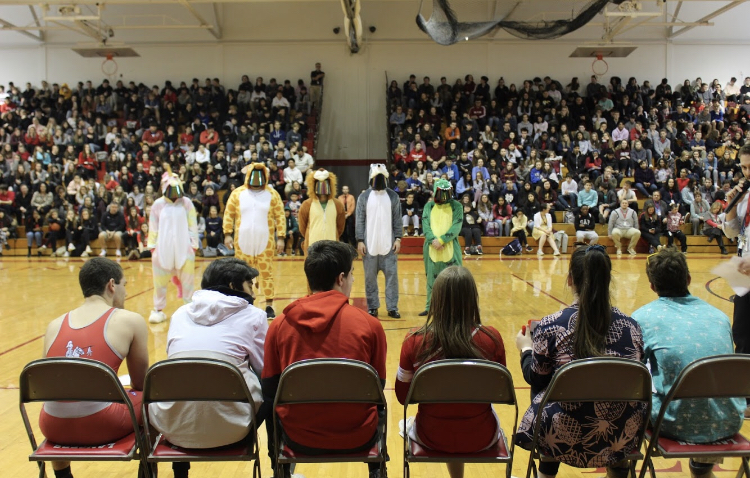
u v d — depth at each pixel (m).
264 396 2.43
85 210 13.14
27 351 5.26
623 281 9.04
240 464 3.10
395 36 17.81
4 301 7.65
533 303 7.34
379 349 2.43
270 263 6.80
